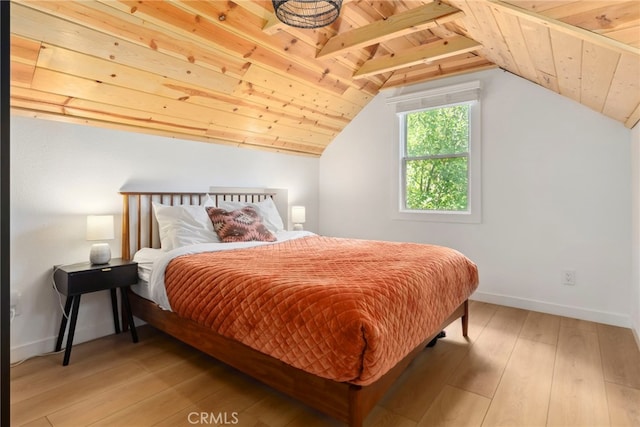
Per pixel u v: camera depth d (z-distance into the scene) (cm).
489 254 341
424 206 386
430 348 240
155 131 296
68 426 161
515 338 257
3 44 79
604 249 286
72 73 214
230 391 190
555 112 303
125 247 275
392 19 253
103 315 265
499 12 175
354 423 140
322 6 211
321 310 143
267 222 344
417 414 169
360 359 133
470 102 344
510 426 160
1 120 78
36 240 232
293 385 160
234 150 366
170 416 168
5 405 80
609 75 186
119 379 202
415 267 195
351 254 241
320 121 401
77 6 185
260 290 166
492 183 337
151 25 214
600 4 114
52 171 239
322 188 468
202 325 196
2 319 79
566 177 300
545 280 313
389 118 402
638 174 240
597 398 181
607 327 277
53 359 226
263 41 264
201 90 275
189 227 279
